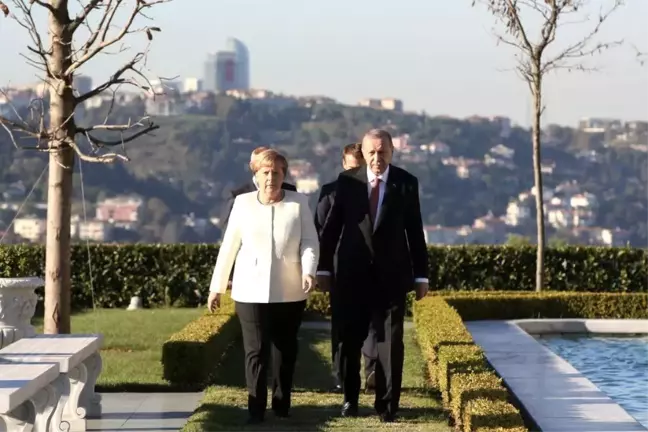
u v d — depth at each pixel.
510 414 12.48
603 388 20.97
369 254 14.84
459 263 36.50
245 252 14.96
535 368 20.55
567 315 31.08
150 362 21.12
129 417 15.54
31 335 17.14
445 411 15.84
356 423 14.74
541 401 16.69
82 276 35.66
